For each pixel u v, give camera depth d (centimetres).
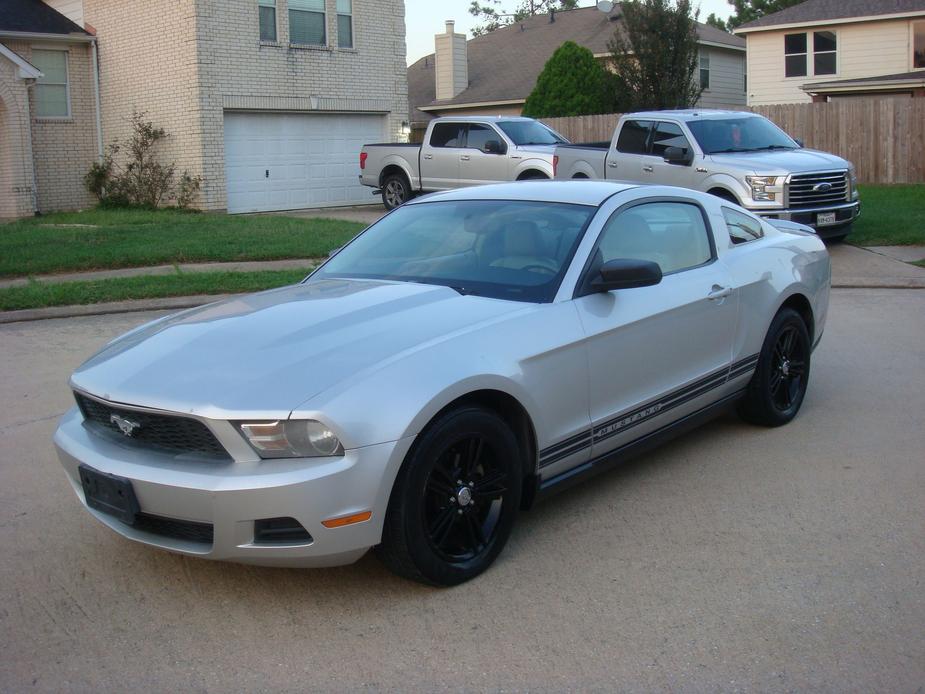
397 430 358
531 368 415
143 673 334
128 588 400
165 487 354
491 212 518
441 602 383
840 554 421
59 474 537
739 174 1305
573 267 460
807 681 321
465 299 443
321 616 373
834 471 529
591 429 454
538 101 2956
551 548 433
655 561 418
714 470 534
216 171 2105
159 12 2102
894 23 2995
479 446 397
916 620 361
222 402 354
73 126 2286
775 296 583
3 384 717
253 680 328
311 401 351
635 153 1474
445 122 1956
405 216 554
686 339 511
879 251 1350
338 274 514
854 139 2347
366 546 360
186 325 441
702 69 3559
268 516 346
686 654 340
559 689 320
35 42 2209
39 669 337
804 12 3139
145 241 1469
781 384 611
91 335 878
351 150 2384
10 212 2133
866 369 753
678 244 537
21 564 423
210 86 2069
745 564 413
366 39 2348
